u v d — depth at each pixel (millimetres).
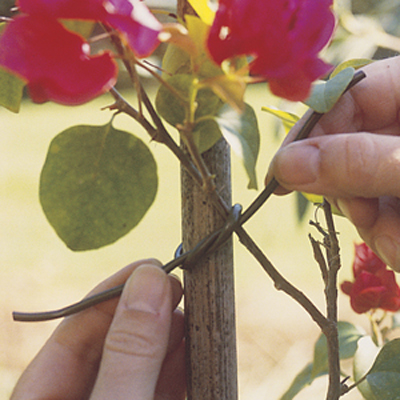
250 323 1055
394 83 354
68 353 357
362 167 314
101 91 256
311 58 271
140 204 313
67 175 310
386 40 571
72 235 312
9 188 1885
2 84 312
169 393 376
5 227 1611
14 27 254
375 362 341
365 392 335
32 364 357
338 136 319
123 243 1468
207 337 334
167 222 1586
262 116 2029
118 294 333
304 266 1268
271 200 1648
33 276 1312
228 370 338
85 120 2533
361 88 354
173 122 297
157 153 2158
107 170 311
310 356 927
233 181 1793
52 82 256
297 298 323
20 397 351
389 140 316
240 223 319
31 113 2889
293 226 1473
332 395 328
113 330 324
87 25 266
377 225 356
